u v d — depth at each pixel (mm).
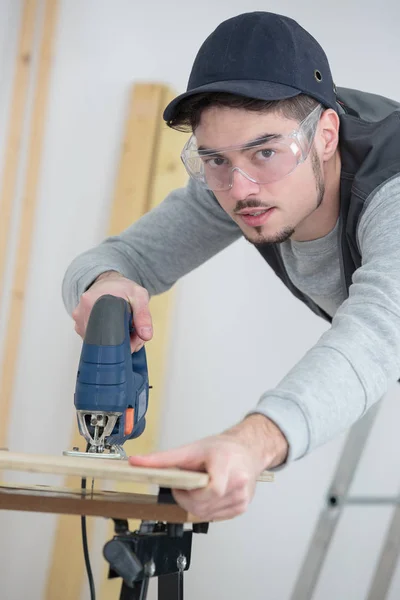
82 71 3156
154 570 1212
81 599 2938
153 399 2984
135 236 2049
